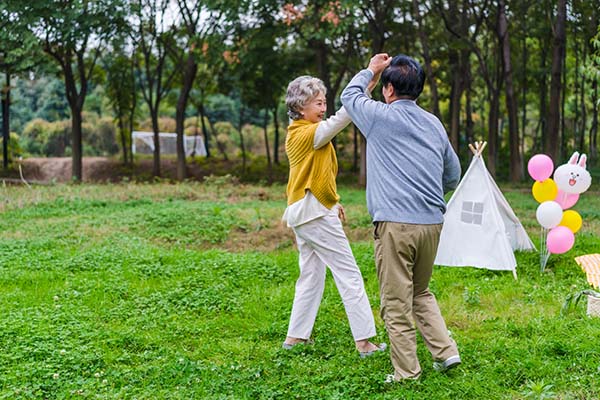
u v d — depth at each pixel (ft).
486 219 23.93
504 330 17.15
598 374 13.48
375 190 13.55
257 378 13.96
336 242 15.72
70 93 77.20
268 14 63.31
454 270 24.53
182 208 40.14
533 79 87.61
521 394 12.84
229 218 37.37
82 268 24.70
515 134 72.28
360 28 65.26
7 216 39.11
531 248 26.43
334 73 79.92
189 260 25.77
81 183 60.18
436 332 13.78
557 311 18.92
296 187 15.78
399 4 67.26
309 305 16.29
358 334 15.46
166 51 78.18
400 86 13.75
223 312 19.58
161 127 133.80
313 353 15.61
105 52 89.15
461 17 70.59
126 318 18.92
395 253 13.26
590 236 29.76
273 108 96.02
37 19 59.26
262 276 23.57
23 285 22.71
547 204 23.68
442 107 105.91
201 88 95.61
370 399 12.56
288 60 75.61
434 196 13.43
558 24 58.75
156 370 14.47
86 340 16.44
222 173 91.56
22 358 14.82
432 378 13.44
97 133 121.08
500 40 70.13
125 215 37.88
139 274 23.75
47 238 31.42
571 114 106.52
